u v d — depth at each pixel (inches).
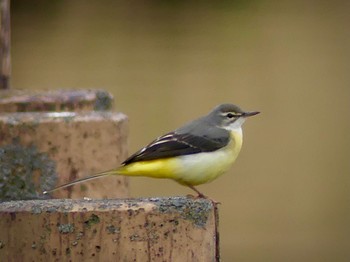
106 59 753.0
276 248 649.6
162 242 237.6
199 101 748.0
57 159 318.3
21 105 344.2
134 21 763.4
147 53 758.5
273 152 723.4
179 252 238.2
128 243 236.2
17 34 746.2
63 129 318.3
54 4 751.7
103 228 235.6
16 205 238.7
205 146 333.7
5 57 395.9
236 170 693.9
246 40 780.6
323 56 792.3
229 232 656.4
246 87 759.7
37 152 316.8
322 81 780.6
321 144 739.4
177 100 746.2
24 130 315.9
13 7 741.9
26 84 742.5
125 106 737.6
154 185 637.3
